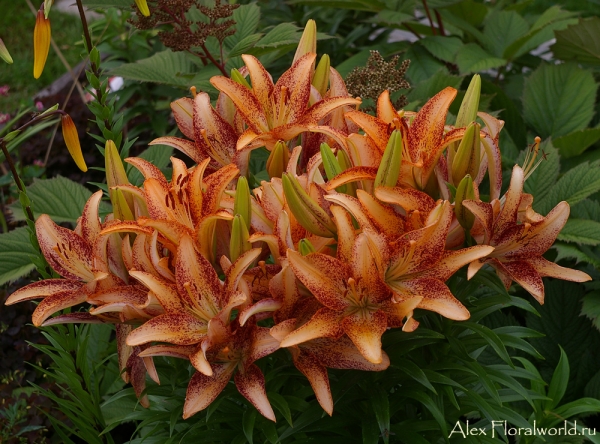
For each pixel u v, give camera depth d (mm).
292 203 1001
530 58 2238
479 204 986
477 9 2217
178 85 1786
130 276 1081
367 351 946
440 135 1045
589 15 2791
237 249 1008
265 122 1156
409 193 1008
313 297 1021
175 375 1098
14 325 1833
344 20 2406
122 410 1616
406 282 1008
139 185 1376
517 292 1743
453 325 1120
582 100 1945
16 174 1226
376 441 1081
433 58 2061
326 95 1215
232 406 1145
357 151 1050
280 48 1697
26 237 1685
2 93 2664
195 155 1190
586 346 1678
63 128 1171
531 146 1241
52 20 3752
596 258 1639
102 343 1656
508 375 1134
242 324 967
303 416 1078
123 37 2332
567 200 1669
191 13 1812
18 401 1641
